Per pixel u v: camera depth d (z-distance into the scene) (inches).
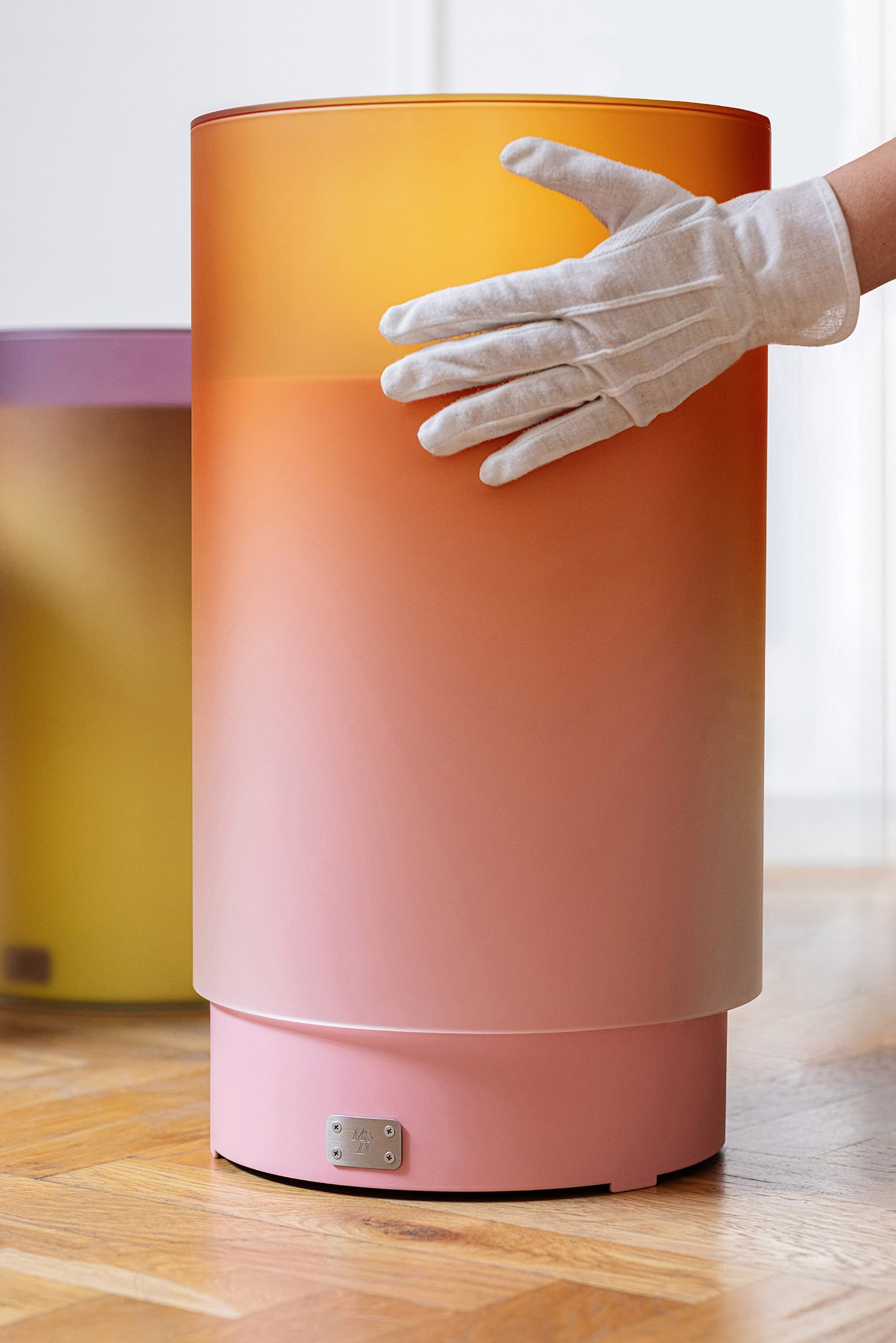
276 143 39.3
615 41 98.6
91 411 60.7
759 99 98.9
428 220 38.4
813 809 101.7
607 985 39.1
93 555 60.6
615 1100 40.3
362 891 38.9
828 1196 40.6
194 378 42.5
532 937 38.6
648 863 39.5
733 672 41.3
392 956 38.8
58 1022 60.6
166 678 60.9
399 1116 39.7
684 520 39.6
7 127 97.0
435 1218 38.7
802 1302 33.7
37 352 61.0
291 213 39.2
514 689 38.1
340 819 38.9
